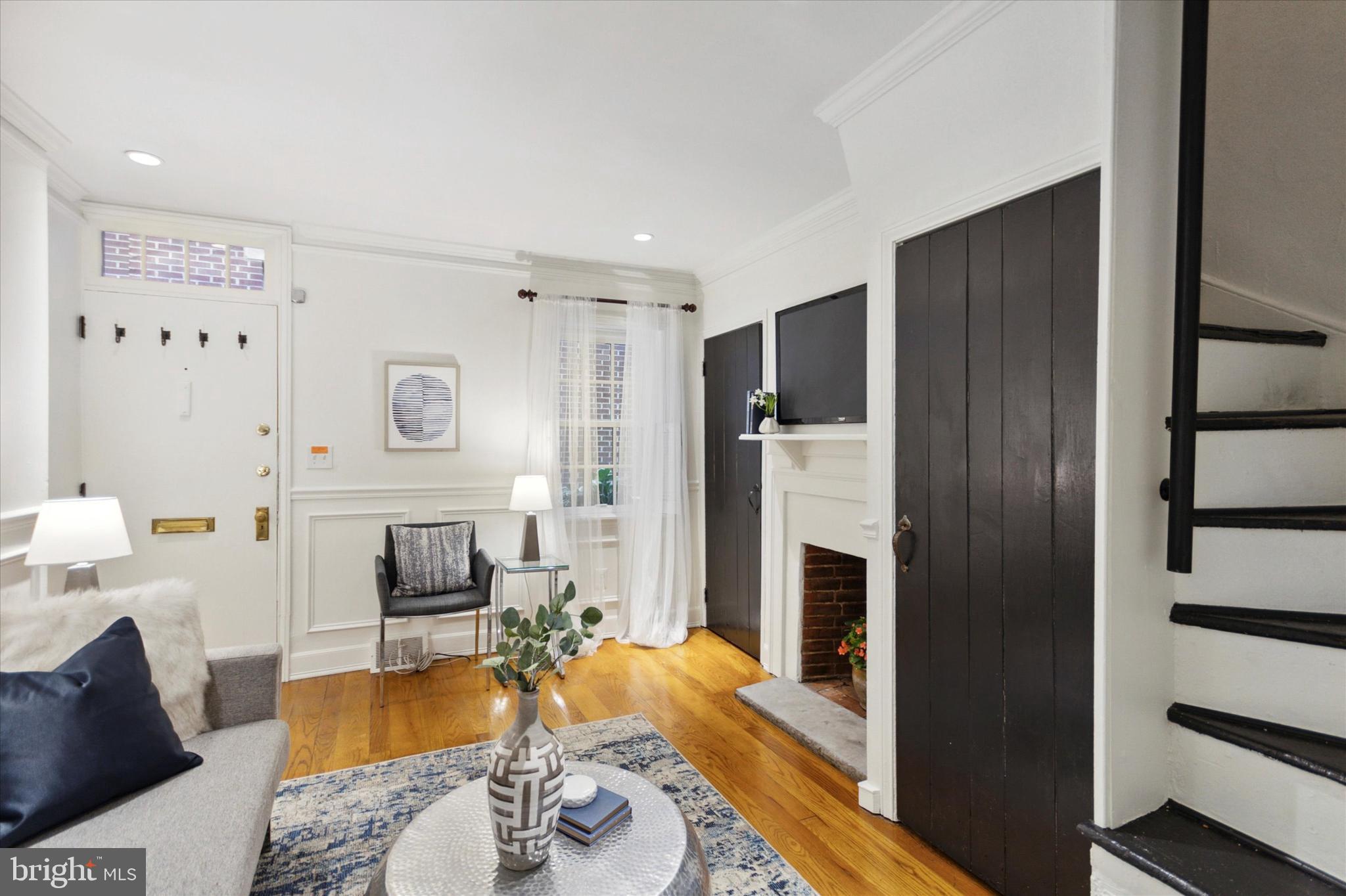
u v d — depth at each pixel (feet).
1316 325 5.48
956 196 6.52
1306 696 3.85
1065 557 5.55
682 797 7.85
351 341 12.35
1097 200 5.23
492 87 7.20
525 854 4.28
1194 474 3.96
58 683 4.96
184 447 11.21
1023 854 5.89
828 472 10.85
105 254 10.77
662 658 13.28
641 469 14.35
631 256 13.94
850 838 7.06
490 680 11.82
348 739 9.41
